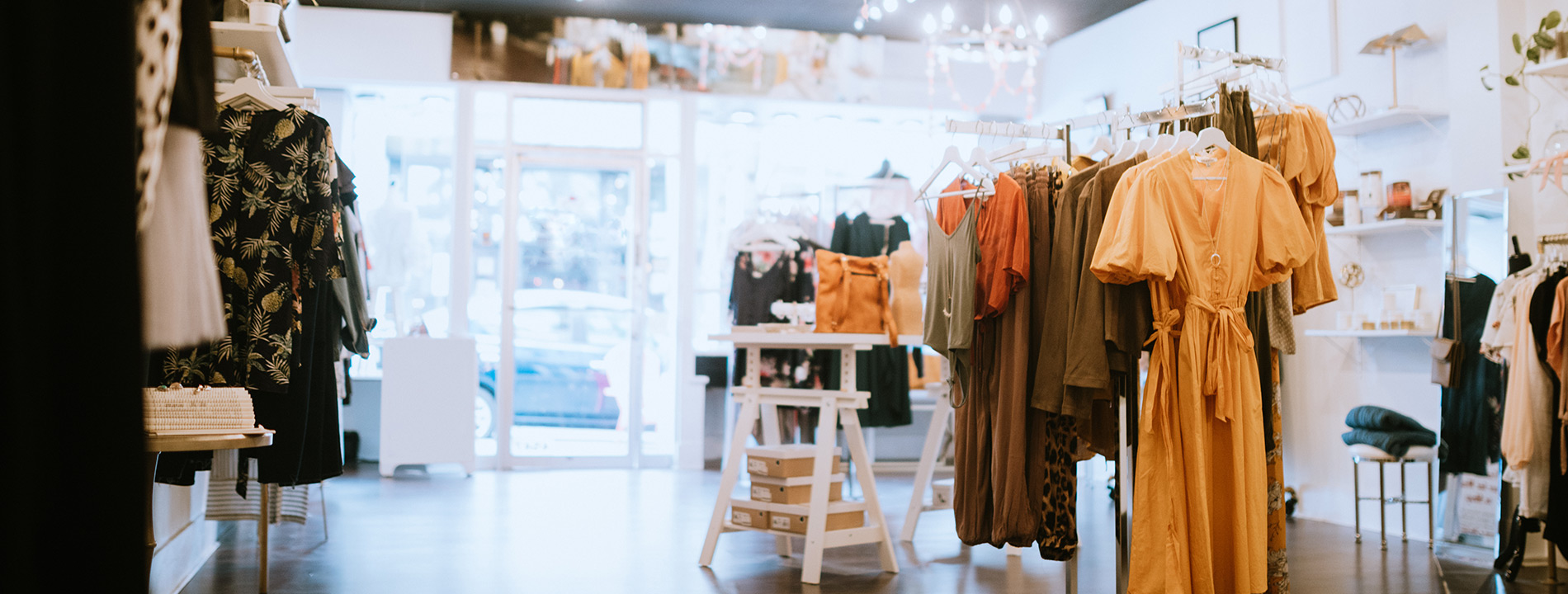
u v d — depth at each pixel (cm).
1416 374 462
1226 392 260
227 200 267
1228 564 265
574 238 714
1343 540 448
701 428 707
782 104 735
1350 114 495
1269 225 271
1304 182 293
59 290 90
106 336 91
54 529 89
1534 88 418
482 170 705
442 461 647
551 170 714
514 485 603
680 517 485
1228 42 570
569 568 365
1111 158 292
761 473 370
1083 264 269
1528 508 371
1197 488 258
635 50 703
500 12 691
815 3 663
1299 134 293
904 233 613
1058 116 730
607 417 711
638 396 712
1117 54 664
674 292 726
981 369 310
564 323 709
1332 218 484
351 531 441
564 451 705
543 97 711
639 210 719
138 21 107
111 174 91
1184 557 258
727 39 713
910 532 434
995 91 721
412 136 707
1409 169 471
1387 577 370
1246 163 270
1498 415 393
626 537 431
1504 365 392
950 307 317
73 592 90
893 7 561
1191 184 265
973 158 311
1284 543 286
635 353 714
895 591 337
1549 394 372
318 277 273
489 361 706
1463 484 405
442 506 517
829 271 387
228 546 404
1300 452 524
